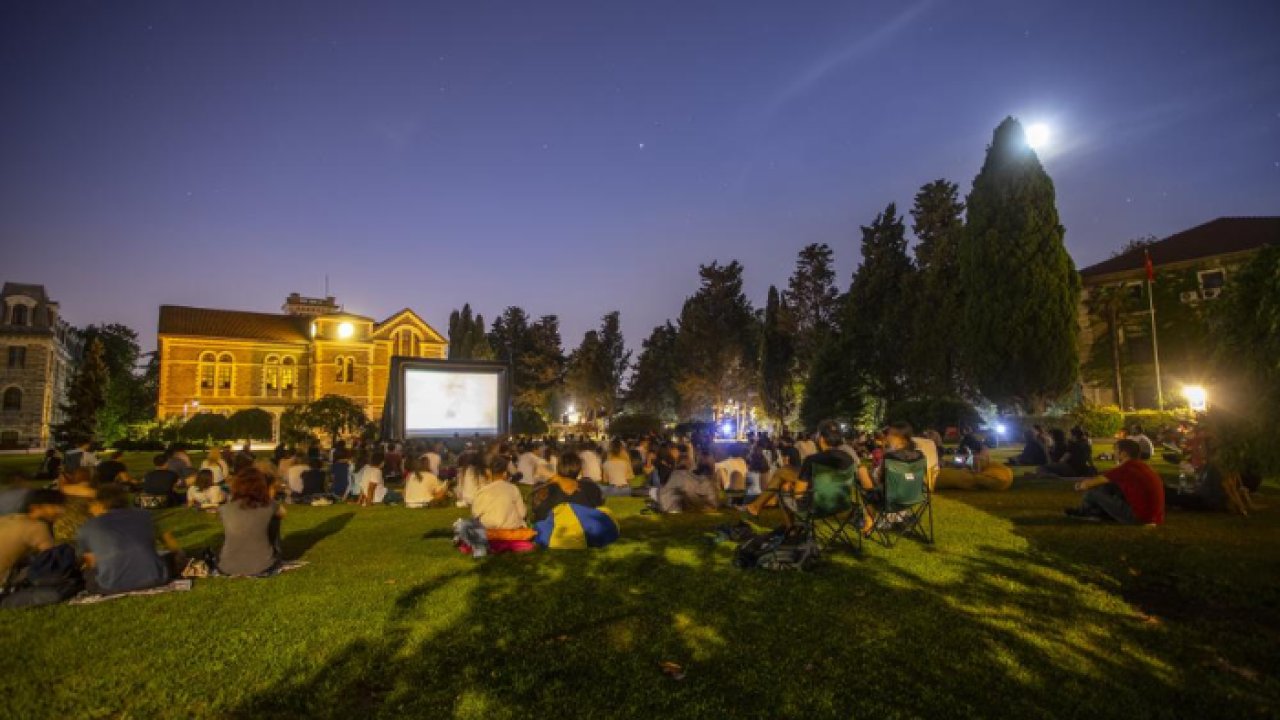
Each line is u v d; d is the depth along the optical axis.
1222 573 6.88
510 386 33.50
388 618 5.91
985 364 37.22
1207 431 7.08
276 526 7.82
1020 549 8.41
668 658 5.01
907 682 4.57
